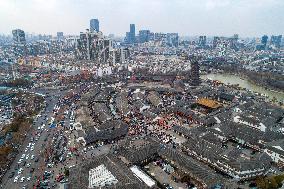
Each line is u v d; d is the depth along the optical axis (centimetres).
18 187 18538
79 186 16912
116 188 16275
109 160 19912
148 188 16762
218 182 17838
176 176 19375
